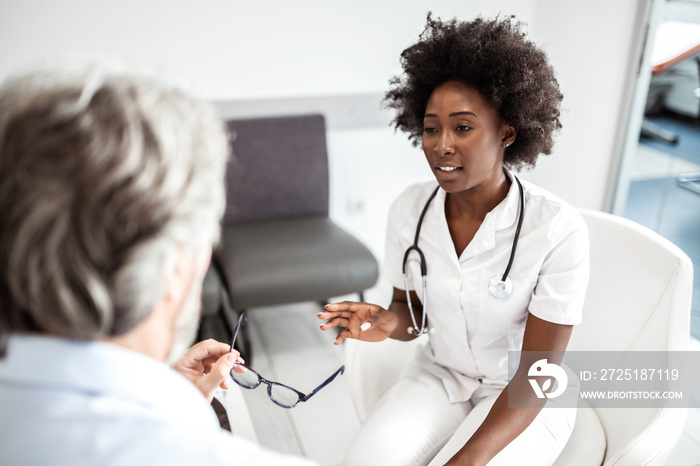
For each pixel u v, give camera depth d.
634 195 3.27
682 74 3.37
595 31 2.50
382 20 2.59
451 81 1.15
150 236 0.46
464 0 2.67
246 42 2.46
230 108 2.72
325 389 2.21
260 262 2.29
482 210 1.24
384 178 2.98
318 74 2.60
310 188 2.73
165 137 0.46
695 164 3.53
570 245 1.16
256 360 2.38
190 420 0.53
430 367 1.42
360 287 2.35
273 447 1.92
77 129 0.44
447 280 1.27
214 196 0.52
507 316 1.24
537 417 1.23
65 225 0.43
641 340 1.30
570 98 2.67
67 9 2.22
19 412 0.45
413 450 1.22
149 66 0.53
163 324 0.54
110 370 0.48
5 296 0.45
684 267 1.24
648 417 1.20
